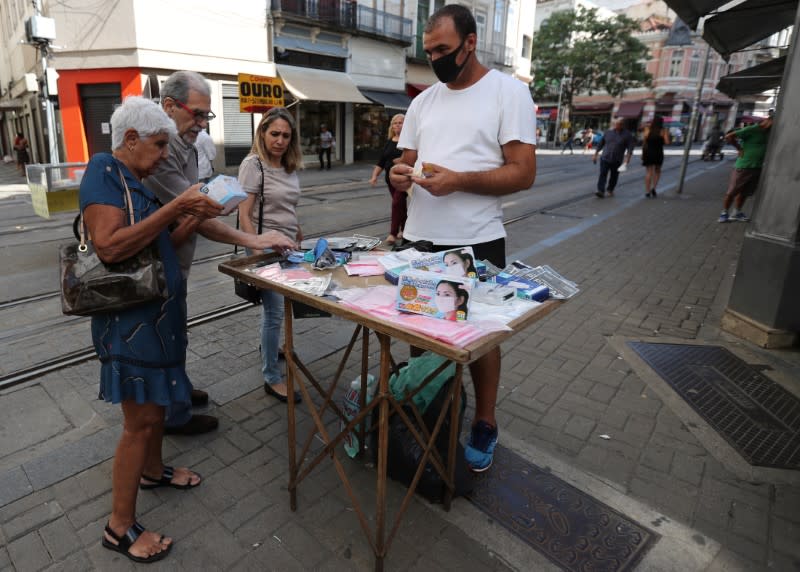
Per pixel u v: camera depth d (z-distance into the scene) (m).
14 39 21.92
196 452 2.64
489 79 2.24
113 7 14.02
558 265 6.20
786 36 14.45
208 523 2.18
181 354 2.00
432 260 1.89
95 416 2.90
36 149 20.88
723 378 3.46
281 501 2.32
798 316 3.83
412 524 2.20
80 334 3.97
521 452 2.68
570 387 3.35
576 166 21.92
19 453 2.58
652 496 2.38
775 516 2.28
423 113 2.43
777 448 2.75
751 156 8.37
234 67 16.47
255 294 2.83
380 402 1.78
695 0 5.49
